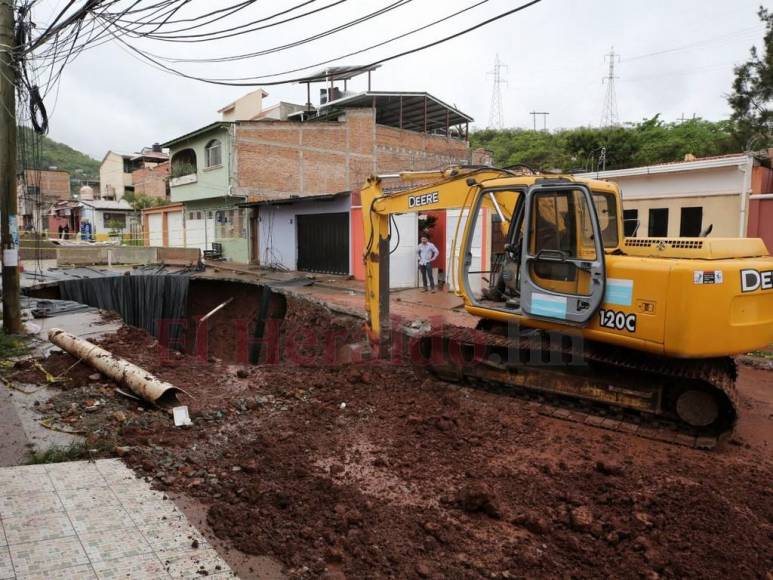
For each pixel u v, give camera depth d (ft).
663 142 105.91
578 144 107.86
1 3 29.58
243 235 86.12
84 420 19.15
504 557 12.63
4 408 19.92
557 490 15.88
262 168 84.28
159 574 11.20
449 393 24.12
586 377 21.95
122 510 13.53
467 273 25.05
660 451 19.12
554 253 21.65
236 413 21.44
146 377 21.56
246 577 11.50
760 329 18.99
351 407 22.58
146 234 121.19
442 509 14.71
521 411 22.61
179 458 16.96
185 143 93.35
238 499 14.66
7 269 30.35
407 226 58.29
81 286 52.01
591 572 12.13
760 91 72.43
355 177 93.15
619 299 19.93
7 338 29.01
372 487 15.89
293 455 17.87
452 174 25.96
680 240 20.61
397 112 102.99
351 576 11.65
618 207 22.81
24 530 12.44
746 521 14.21
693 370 19.53
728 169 51.62
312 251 71.82
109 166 182.91
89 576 11.00
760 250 21.49
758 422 22.24
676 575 11.97
